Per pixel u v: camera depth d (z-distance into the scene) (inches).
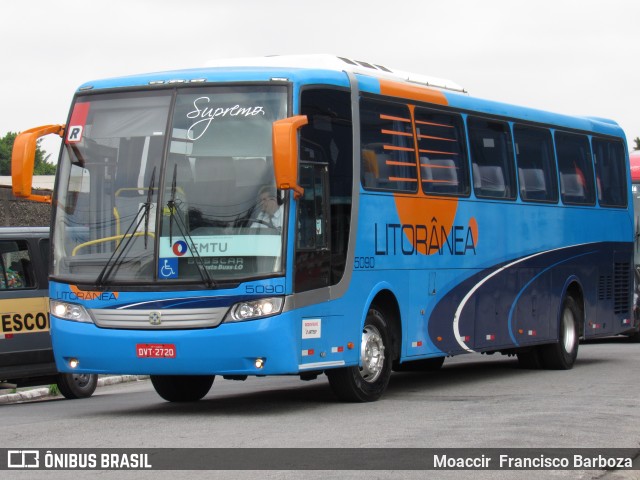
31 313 686.5
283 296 500.7
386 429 456.8
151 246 509.4
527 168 737.6
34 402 706.8
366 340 570.3
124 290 509.4
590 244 815.1
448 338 641.0
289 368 503.8
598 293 828.6
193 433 450.6
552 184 767.1
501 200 700.0
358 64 636.1
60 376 705.0
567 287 783.1
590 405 545.6
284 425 473.1
